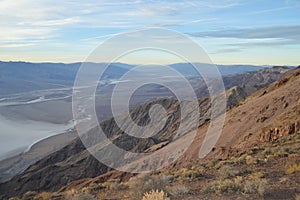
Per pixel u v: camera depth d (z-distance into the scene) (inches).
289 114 964.6
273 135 872.9
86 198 317.4
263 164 421.1
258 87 2933.1
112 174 1061.1
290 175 333.4
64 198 380.2
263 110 1262.3
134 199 304.5
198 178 390.3
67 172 2314.2
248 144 925.8
